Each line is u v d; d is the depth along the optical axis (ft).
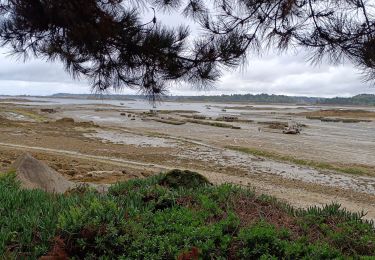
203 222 15.72
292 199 41.09
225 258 13.87
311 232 15.81
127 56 19.25
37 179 25.55
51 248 13.74
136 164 56.90
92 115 176.65
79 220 14.32
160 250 13.82
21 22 18.85
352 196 44.42
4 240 13.78
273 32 17.52
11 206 16.80
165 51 18.81
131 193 18.21
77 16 17.69
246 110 343.87
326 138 107.04
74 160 53.83
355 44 16.30
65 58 19.60
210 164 60.59
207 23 18.47
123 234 14.46
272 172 56.34
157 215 16.06
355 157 73.82
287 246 14.07
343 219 17.20
